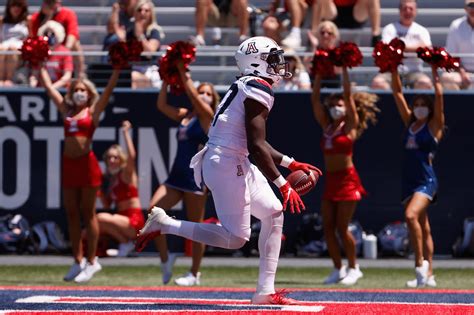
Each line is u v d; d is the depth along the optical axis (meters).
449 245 43.94
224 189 22.39
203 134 34.06
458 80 44.69
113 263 41.75
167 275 35.16
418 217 34.94
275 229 23.31
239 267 41.09
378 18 48.91
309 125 44.03
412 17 47.25
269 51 22.47
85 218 35.59
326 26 44.81
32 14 50.44
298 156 44.06
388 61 35.41
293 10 48.59
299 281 36.47
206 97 35.06
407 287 34.25
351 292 30.77
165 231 23.03
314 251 43.06
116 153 42.78
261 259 23.66
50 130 44.28
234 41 50.16
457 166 43.88
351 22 49.91
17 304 25.50
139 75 45.06
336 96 35.62
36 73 45.38
